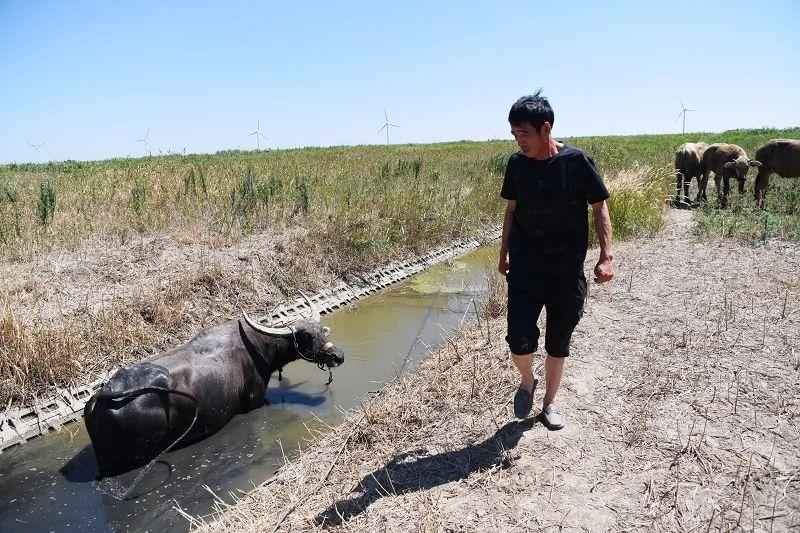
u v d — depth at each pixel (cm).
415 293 999
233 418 593
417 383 561
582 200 369
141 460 505
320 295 939
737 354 495
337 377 679
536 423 428
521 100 352
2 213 1063
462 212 1401
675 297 666
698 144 1423
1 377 593
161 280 824
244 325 634
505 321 689
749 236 957
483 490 365
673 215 1292
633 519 325
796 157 1148
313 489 414
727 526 310
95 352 668
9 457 528
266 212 1152
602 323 609
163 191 1284
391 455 434
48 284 780
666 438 391
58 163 2841
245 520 397
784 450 365
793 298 619
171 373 528
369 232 1112
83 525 430
